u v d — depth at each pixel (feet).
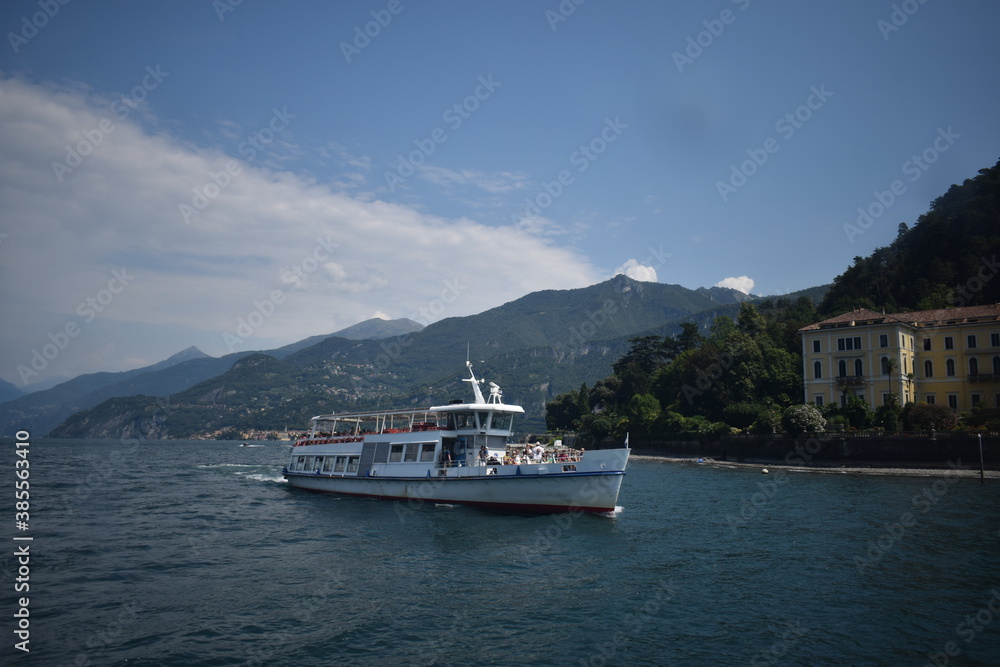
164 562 84.58
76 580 75.56
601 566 82.07
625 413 423.64
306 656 53.21
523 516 117.39
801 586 72.90
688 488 174.81
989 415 242.78
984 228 375.86
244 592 71.00
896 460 226.79
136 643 55.72
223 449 560.61
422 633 58.54
